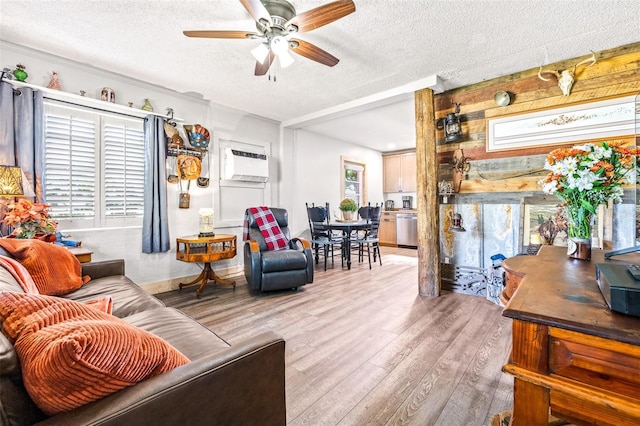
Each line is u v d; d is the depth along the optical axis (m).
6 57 2.53
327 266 4.91
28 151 2.54
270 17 1.89
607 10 2.07
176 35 2.41
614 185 1.32
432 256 3.27
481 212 3.28
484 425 1.37
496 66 2.94
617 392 0.63
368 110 4.18
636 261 1.23
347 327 2.45
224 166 4.17
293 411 1.47
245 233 3.78
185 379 0.72
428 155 3.28
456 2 2.00
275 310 2.83
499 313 2.75
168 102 3.58
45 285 1.74
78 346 0.59
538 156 2.94
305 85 3.41
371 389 1.64
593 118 2.67
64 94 2.76
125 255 3.23
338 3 1.70
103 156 3.07
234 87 3.46
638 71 2.49
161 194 3.38
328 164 5.90
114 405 0.62
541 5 2.03
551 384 0.69
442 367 1.85
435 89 3.32
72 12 2.11
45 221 2.28
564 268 1.22
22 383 0.60
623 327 0.65
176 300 3.15
